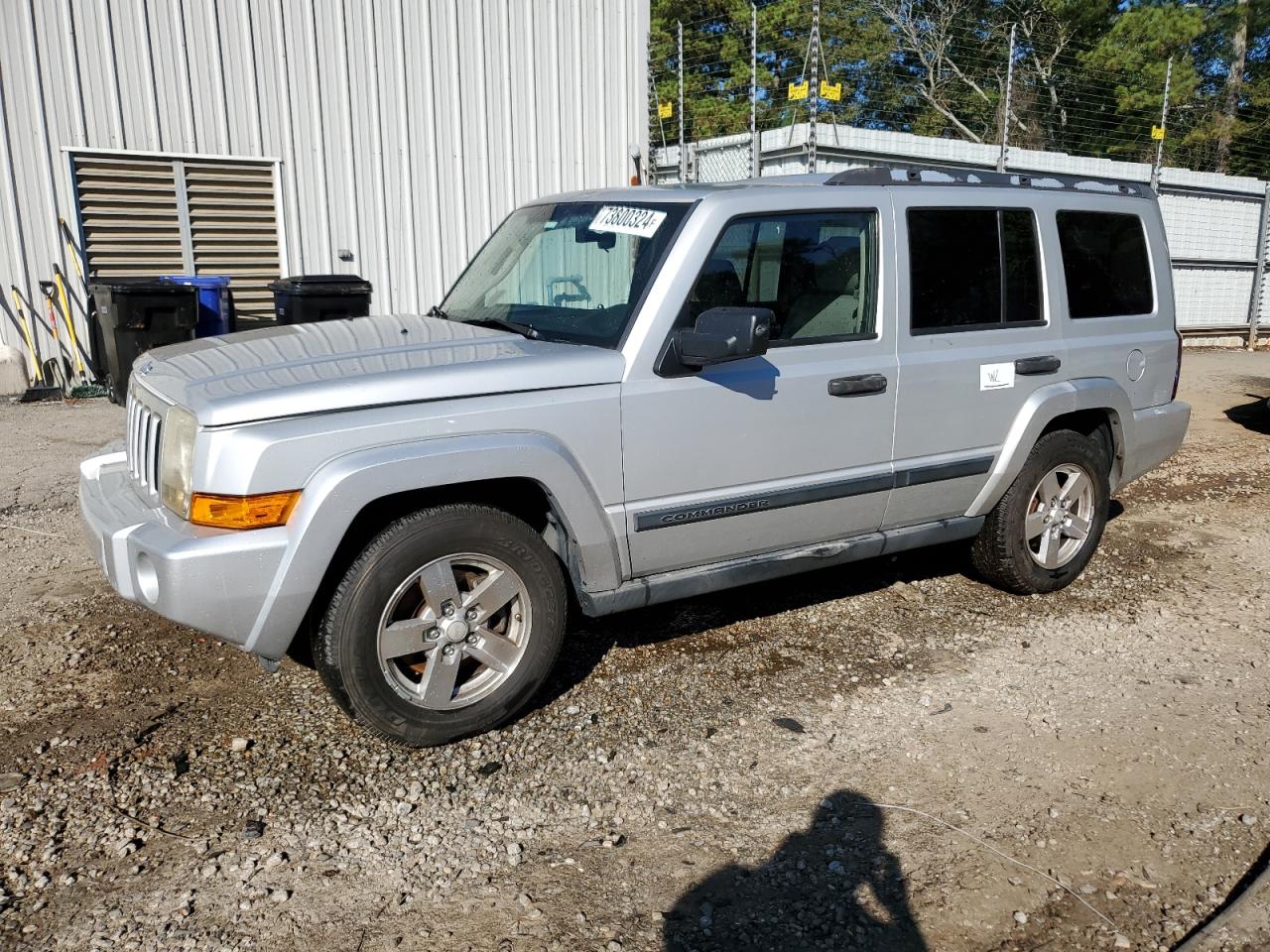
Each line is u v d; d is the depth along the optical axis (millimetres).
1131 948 2750
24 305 9312
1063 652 4566
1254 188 17891
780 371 4043
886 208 4367
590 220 4281
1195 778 3553
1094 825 3275
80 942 2660
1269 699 4141
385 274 10867
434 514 3451
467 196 11227
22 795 3281
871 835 3201
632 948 2695
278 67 9961
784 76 22906
